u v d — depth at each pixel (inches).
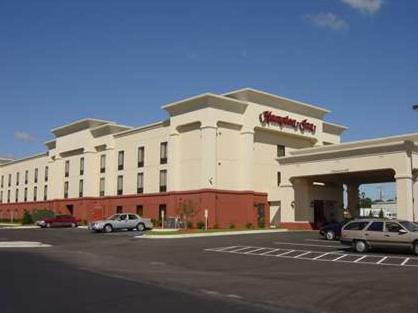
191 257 944.3
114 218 1879.9
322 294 517.0
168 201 2089.1
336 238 1266.0
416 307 447.5
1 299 467.8
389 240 939.3
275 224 2073.1
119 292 520.1
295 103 2192.4
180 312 417.7
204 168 1924.2
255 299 492.1
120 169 2431.1
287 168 1766.7
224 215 1940.2
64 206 2785.4
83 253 1057.5
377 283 582.6
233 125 2023.9
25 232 1879.9
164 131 2174.0
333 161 1604.3
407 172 1406.3
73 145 2731.3
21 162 3506.4
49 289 533.6
